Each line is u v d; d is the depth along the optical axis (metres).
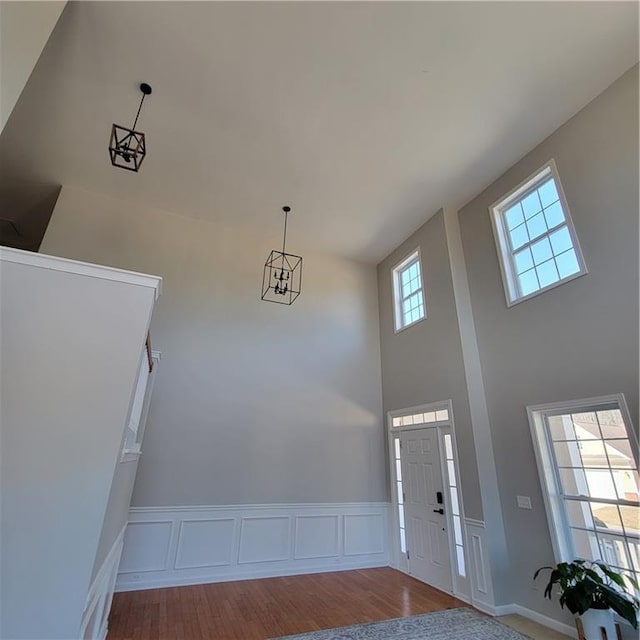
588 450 3.40
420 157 4.48
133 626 3.18
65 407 1.86
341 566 5.04
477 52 3.30
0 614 1.55
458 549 4.22
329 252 6.60
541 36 3.18
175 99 3.78
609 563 3.13
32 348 1.89
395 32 3.16
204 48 3.31
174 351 5.04
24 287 1.95
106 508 1.81
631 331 3.13
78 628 1.62
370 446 5.78
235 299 5.62
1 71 1.94
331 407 5.73
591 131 3.72
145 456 4.48
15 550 1.63
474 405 4.36
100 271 2.11
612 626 2.77
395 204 5.33
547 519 3.55
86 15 3.05
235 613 3.52
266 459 5.09
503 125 4.04
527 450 3.86
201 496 4.61
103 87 3.65
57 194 5.16
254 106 3.85
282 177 4.84
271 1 2.94
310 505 5.14
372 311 6.67
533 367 3.95
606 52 3.31
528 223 4.39
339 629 3.24
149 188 5.06
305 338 5.92
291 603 3.80
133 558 4.13
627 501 3.05
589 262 3.55
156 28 3.16
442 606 3.79
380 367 6.34
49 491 1.74
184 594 3.96
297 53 3.33
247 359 5.42
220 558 4.49
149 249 5.29
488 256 4.79
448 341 4.86
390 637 3.11
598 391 3.30
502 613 3.61
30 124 4.05
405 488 5.25
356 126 4.07
